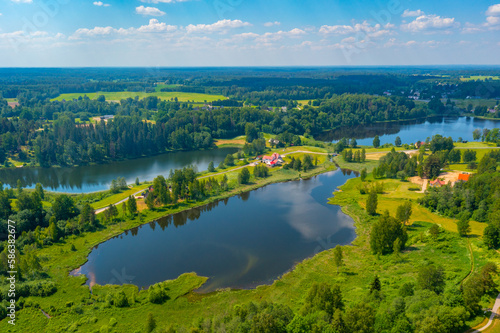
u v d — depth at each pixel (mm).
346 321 67438
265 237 133250
